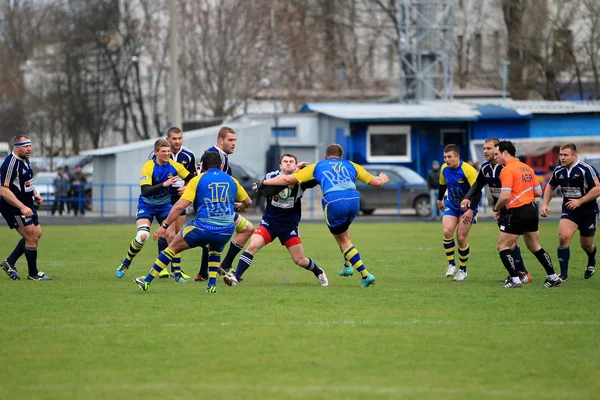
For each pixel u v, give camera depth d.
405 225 83.12
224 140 38.31
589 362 22.70
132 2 161.62
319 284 38.03
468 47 175.75
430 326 27.41
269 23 158.38
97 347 24.28
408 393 19.72
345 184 35.50
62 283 37.91
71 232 73.56
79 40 156.75
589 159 100.31
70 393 19.69
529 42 150.38
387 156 122.06
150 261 48.62
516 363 22.58
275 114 121.19
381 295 34.25
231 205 33.78
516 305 31.73
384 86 176.25
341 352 23.70
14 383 20.55
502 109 123.25
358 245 59.78
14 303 31.72
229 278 36.44
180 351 23.78
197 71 153.62
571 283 38.78
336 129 123.44
